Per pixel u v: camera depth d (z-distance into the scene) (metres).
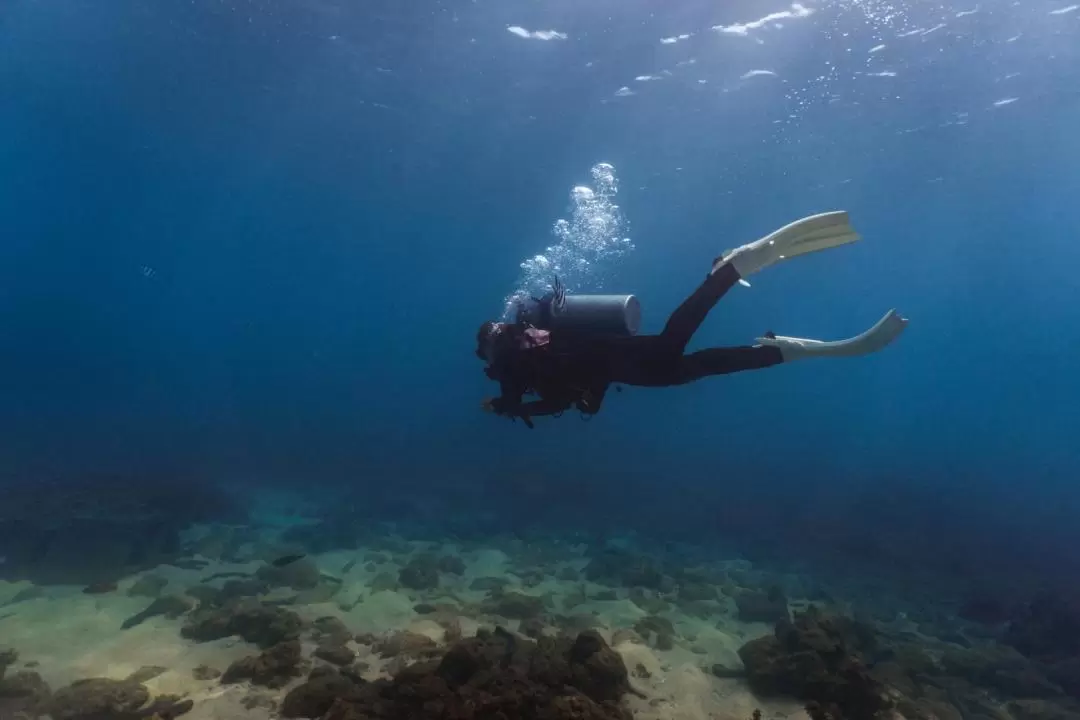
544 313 3.94
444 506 15.44
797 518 16.59
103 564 8.64
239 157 32.59
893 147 23.53
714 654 6.77
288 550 10.16
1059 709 6.20
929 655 7.58
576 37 17.88
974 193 30.23
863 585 10.78
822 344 3.76
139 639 6.27
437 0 16.41
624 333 3.83
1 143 41.09
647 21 16.81
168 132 29.92
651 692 5.72
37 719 4.73
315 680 5.06
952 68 17.58
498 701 4.44
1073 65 17.09
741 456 34.22
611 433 37.31
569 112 23.03
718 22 16.61
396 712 4.62
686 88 20.33
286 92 22.94
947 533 16.25
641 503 17.45
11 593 7.60
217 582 8.35
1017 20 15.20
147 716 4.71
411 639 6.36
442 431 34.28
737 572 10.77
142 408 36.28
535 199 37.59
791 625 6.50
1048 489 28.36
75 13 19.47
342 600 7.76
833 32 16.41
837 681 5.71
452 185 35.25
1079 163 25.53
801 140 23.42
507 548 11.44
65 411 31.64
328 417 39.16
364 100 23.19
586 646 5.59
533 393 4.16
